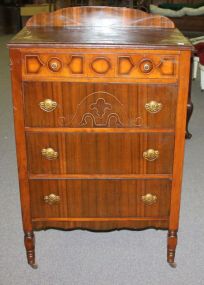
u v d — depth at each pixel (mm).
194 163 2609
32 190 1521
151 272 1663
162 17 1662
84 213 1562
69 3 6559
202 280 1616
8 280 1613
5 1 7098
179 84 1357
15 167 2551
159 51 1313
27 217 1564
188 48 1307
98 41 1337
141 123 1411
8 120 3287
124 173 1492
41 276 1640
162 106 1387
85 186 1515
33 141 1440
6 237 1886
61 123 1409
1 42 6145
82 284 1597
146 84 1356
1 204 2150
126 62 1327
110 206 1549
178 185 1507
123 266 1700
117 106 1385
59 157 1466
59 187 1517
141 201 1540
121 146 1449
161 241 1862
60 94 1368
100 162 1474
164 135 1432
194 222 1994
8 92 3953
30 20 1680
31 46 1301
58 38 1401
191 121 3289
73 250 1803
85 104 1383
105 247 1821
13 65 1331
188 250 1794
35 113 1396
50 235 1906
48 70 1336
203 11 5043
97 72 1338
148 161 1472
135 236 1898
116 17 1679
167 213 1560
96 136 1433
